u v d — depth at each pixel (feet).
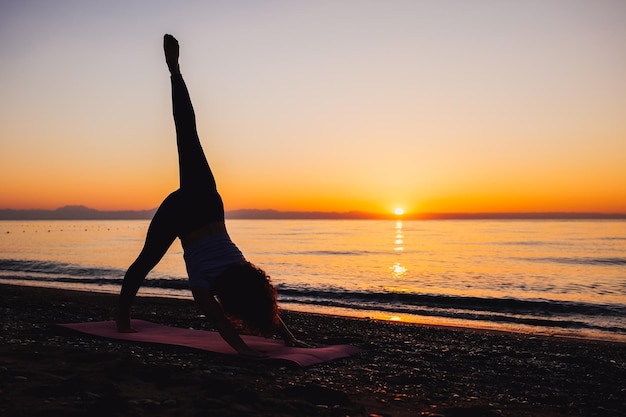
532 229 372.17
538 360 22.74
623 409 15.11
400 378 17.12
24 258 107.34
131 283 20.27
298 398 13.67
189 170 18.48
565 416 14.11
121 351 18.42
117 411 11.44
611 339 31.58
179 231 18.16
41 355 16.63
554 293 56.08
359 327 31.63
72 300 41.73
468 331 31.07
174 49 19.15
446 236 256.11
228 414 11.75
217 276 17.51
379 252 132.77
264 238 237.04
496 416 13.33
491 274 76.74
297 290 53.06
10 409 11.34
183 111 18.80
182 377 14.49
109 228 519.19
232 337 17.76
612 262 100.07
